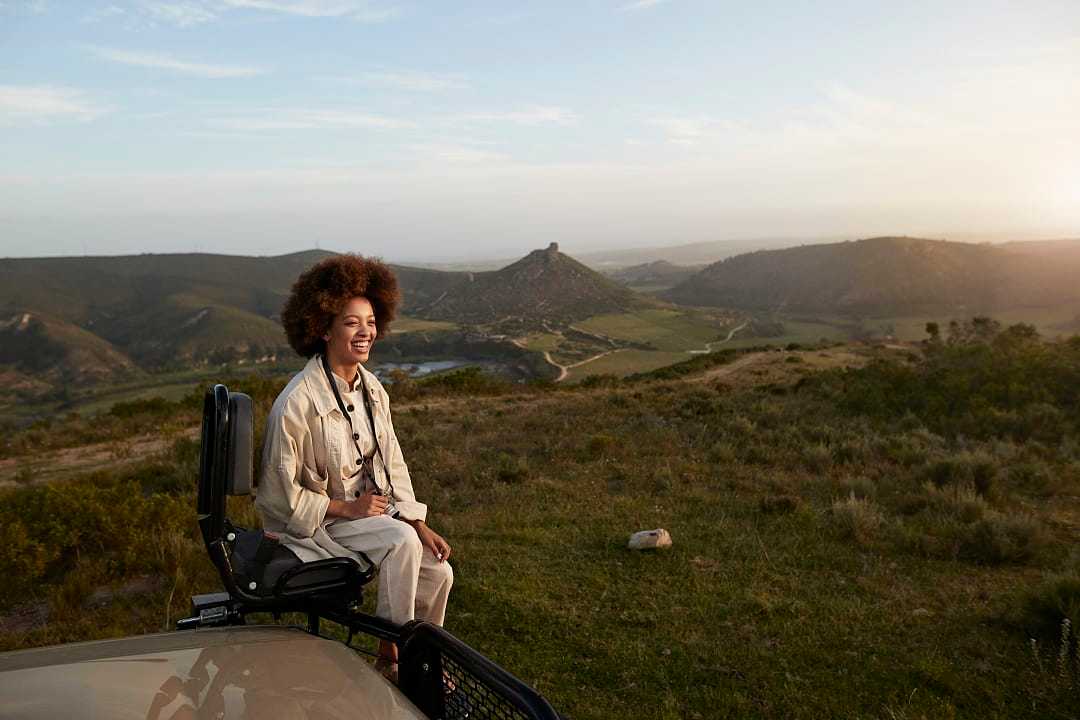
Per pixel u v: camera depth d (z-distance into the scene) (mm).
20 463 13812
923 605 4887
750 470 9383
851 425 12727
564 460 10297
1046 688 3723
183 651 1378
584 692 3719
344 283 2328
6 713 1046
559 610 4789
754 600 4910
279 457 2180
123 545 5840
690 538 6418
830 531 6535
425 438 12227
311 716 1138
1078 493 7988
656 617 4664
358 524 2252
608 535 6559
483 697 1551
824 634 4402
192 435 15297
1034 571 5551
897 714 3469
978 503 6996
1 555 5309
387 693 1318
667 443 11203
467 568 5656
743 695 3676
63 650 1388
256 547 2018
